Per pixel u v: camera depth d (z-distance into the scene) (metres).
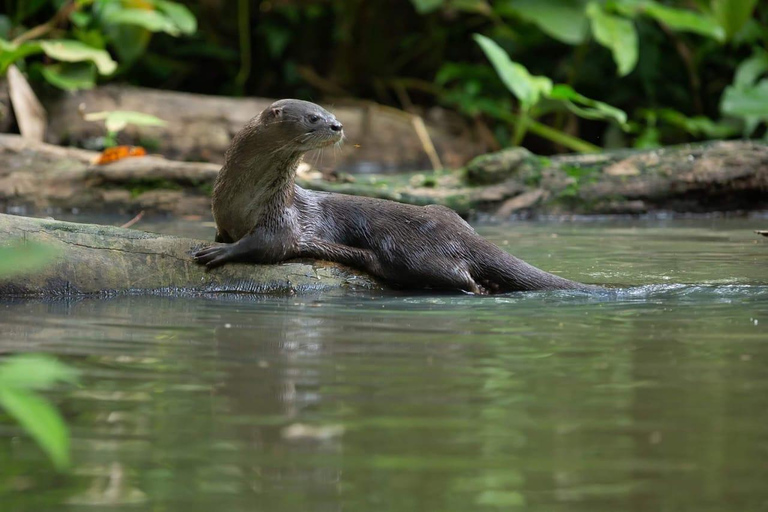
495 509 3.91
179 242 9.39
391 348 6.68
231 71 25.50
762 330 7.33
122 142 19.12
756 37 23.02
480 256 9.89
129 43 20.69
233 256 9.32
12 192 15.20
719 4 20.92
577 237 13.28
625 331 7.33
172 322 7.59
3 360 6.17
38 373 2.90
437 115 23.55
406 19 25.47
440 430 4.86
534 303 8.74
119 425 4.92
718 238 13.16
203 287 9.13
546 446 4.63
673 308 8.34
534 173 16.12
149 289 9.02
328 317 7.92
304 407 5.23
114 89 19.80
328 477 4.23
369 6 24.98
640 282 9.70
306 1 24.75
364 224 9.98
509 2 22.52
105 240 9.12
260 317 7.88
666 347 6.73
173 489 4.12
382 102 25.22
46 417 2.68
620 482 4.19
